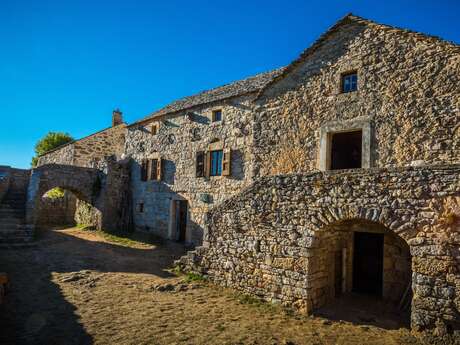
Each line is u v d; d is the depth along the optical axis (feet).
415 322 17.75
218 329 18.72
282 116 34.06
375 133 27.96
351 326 19.83
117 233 51.39
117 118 77.77
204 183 45.19
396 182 19.11
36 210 45.80
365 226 27.17
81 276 28.32
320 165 30.60
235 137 42.06
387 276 25.81
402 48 27.55
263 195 24.89
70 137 106.11
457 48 24.88
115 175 54.90
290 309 22.15
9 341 16.11
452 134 24.44
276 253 23.53
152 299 23.61
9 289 23.61
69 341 16.48
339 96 30.58
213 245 28.02
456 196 17.13
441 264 17.25
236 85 48.57
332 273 25.21
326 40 32.09
